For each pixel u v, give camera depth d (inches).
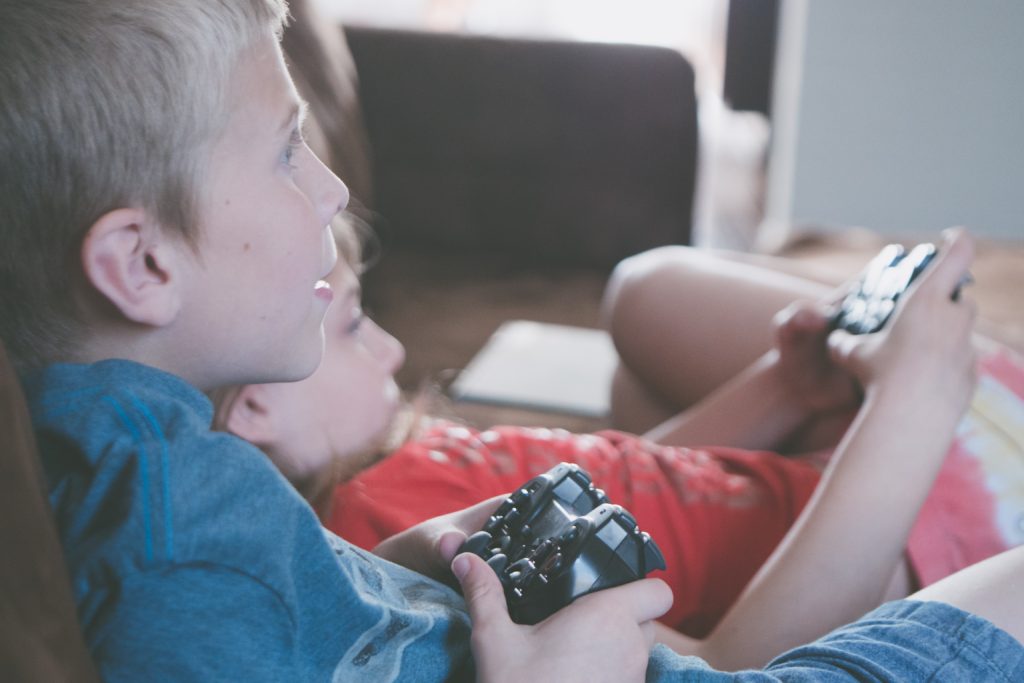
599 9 161.9
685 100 80.0
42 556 14.8
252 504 16.4
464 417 58.4
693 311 46.3
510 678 18.8
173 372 18.8
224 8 17.8
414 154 84.0
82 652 15.1
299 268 19.0
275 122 18.6
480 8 158.4
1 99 16.7
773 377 39.5
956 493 34.5
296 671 17.1
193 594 15.6
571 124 81.3
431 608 20.7
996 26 90.1
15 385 16.0
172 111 17.1
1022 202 94.7
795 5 100.6
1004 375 36.9
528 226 84.0
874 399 31.3
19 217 17.3
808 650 22.5
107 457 16.1
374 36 82.4
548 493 22.1
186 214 17.7
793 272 48.5
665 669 20.8
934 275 33.1
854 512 29.0
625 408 51.9
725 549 33.2
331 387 30.3
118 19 16.8
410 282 79.0
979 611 23.2
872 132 95.7
